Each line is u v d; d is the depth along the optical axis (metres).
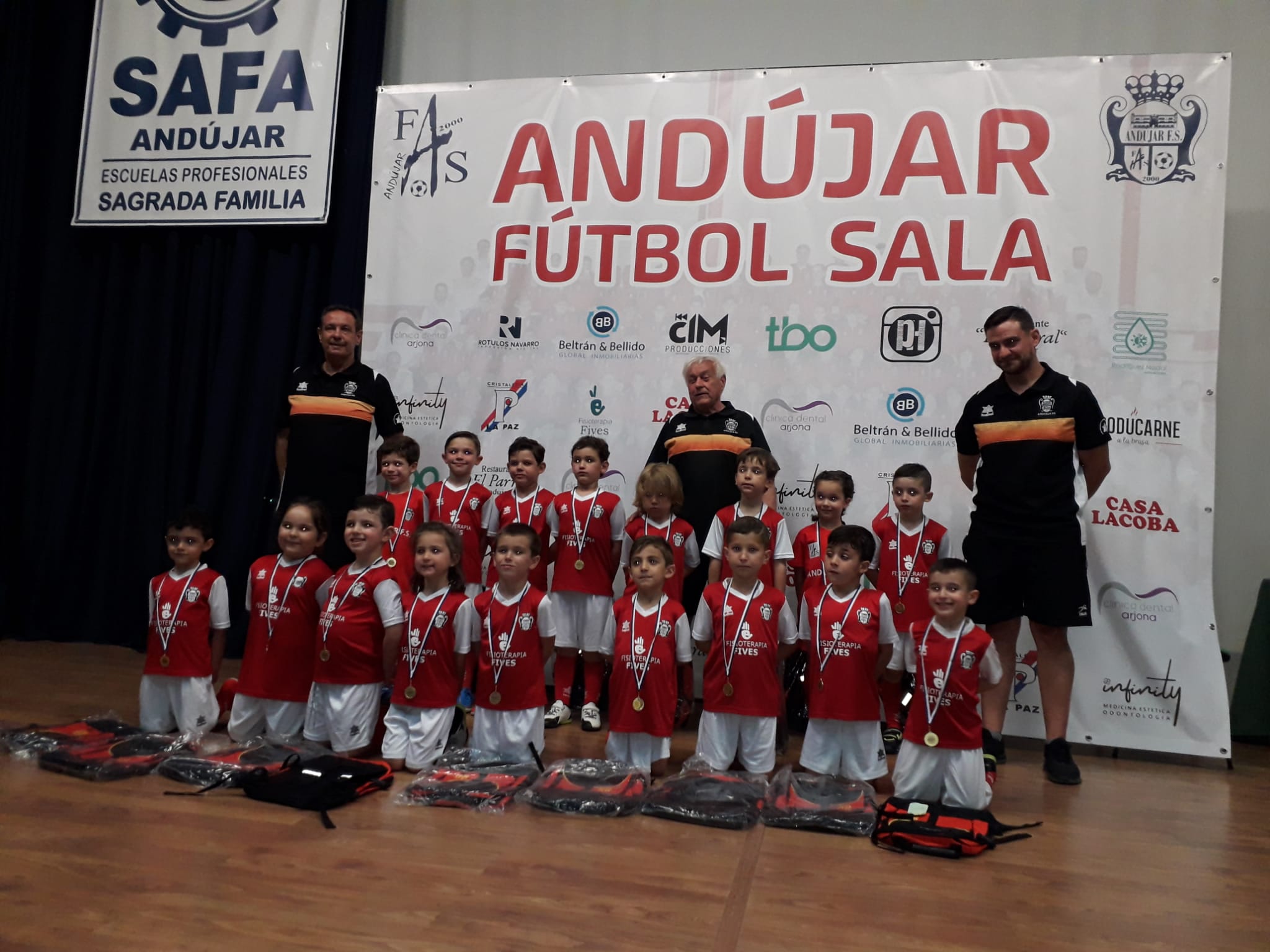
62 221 5.46
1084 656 3.92
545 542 4.02
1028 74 4.11
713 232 4.37
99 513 5.37
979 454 3.64
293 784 2.73
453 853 2.32
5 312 5.42
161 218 4.98
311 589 3.35
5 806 2.54
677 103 4.43
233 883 2.07
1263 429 4.34
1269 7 4.41
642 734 3.11
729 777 2.91
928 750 2.86
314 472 3.89
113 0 5.10
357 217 4.98
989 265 4.10
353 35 5.06
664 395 4.38
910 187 4.19
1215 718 3.75
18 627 5.38
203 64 4.98
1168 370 3.92
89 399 5.42
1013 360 3.37
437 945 1.80
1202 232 3.92
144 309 5.32
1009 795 3.11
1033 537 3.36
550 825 2.58
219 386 5.09
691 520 3.96
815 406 4.24
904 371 4.16
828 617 3.13
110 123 5.06
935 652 2.85
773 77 4.34
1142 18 4.53
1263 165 4.39
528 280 4.53
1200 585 3.85
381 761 3.14
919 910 2.09
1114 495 3.93
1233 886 2.32
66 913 1.88
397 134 4.68
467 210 4.60
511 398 4.52
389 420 4.16
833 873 2.30
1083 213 4.03
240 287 5.11
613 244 4.45
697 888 2.16
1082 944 1.95
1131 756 3.80
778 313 4.29
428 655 3.14
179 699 3.44
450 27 5.22
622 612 3.17
